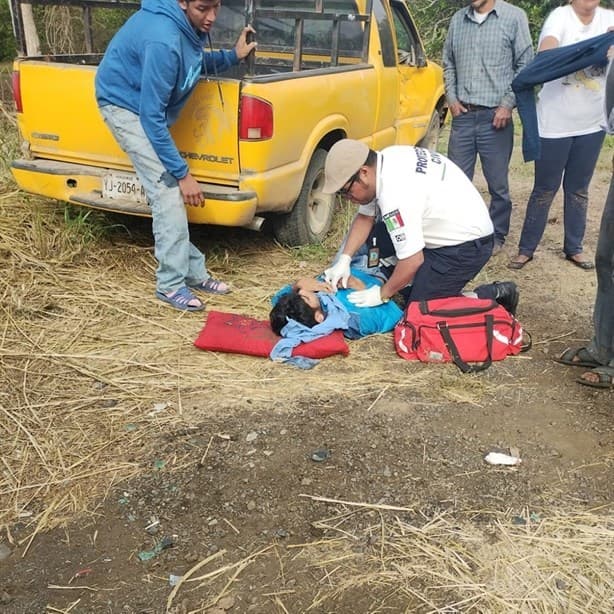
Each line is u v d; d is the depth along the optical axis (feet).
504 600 7.74
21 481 9.46
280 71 20.17
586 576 8.08
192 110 14.23
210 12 12.61
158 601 7.72
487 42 16.69
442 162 13.05
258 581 7.98
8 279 14.71
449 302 12.98
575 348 12.96
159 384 11.73
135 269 15.90
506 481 9.68
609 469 9.98
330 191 12.12
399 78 20.90
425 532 8.70
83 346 12.80
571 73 15.31
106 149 15.24
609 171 26.91
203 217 14.53
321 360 12.64
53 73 15.07
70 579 7.99
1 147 20.63
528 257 17.60
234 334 13.03
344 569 8.16
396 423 10.91
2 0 37.06
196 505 9.11
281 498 9.26
